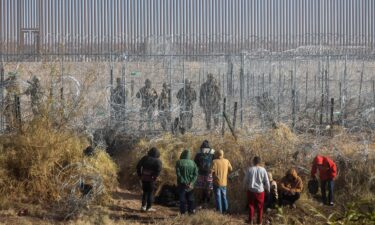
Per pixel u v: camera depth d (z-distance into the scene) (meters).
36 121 16.09
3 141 15.97
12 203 15.13
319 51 28.47
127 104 20.95
